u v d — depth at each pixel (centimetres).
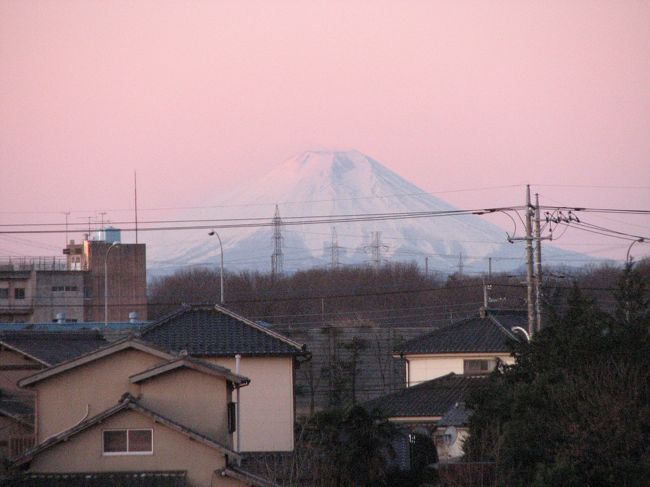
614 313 5206
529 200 5644
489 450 4328
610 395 4066
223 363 5594
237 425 4600
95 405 4169
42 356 5212
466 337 7469
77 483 3834
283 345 5675
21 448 4362
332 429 4962
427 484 5228
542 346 4700
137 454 3941
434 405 6631
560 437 4009
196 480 3934
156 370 4125
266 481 3953
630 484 3772
